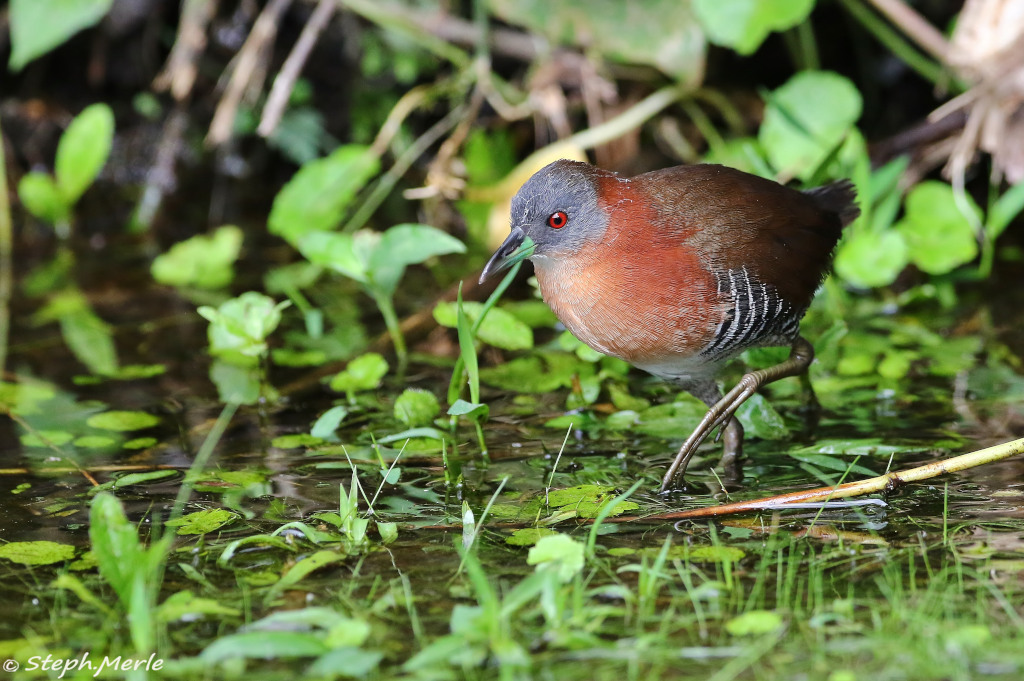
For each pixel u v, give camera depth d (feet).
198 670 15.25
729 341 22.04
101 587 17.78
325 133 42.47
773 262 21.98
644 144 40.32
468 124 38.34
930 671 14.52
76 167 37.91
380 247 27.27
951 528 19.12
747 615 15.88
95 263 37.52
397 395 26.63
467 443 23.88
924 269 31.68
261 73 40.73
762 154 31.07
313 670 15.11
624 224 21.44
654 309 21.49
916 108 41.39
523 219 21.99
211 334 26.61
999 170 33.86
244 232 40.50
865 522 19.54
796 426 24.29
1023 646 14.99
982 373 26.71
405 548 18.95
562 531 19.47
